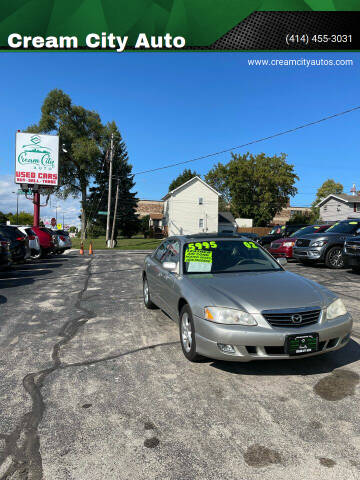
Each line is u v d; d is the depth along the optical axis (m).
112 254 22.27
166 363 3.80
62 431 2.55
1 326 5.37
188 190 49.78
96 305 6.78
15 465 2.18
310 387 3.18
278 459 2.20
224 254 4.77
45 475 2.08
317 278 9.41
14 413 2.81
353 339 4.43
